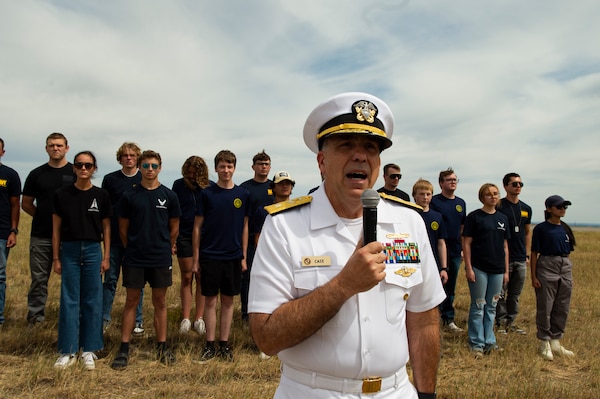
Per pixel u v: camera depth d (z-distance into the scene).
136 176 6.64
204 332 6.47
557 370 5.63
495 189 6.21
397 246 1.89
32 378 4.54
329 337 1.70
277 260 1.75
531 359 5.80
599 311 8.58
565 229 6.18
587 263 15.66
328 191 1.88
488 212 6.24
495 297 6.16
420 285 1.98
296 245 1.77
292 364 1.76
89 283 5.12
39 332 5.93
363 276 1.50
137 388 4.59
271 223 1.83
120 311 7.29
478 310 6.11
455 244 7.51
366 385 1.71
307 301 1.57
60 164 6.39
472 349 6.07
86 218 5.08
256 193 7.07
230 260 5.60
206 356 5.43
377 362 1.72
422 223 2.05
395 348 1.77
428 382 1.98
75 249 5.05
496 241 6.16
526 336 7.06
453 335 7.02
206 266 5.53
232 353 5.63
